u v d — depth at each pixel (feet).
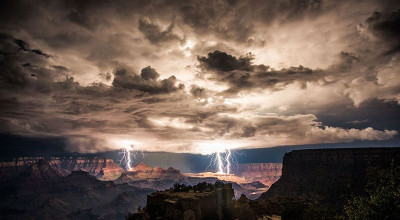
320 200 435.53
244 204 294.25
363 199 136.98
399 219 119.24
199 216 246.68
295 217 265.34
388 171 135.44
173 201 245.45
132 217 247.91
